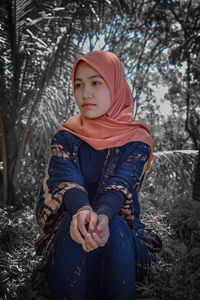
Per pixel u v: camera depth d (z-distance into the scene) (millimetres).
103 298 1390
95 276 1391
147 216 2439
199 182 2670
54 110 3727
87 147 1662
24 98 3316
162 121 5191
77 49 3539
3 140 3203
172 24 4750
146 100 5094
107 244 1355
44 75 3199
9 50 3061
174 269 1707
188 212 2430
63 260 1321
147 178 3562
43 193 1598
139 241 1567
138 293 1626
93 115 1596
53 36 3469
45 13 3256
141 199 2832
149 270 1640
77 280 1311
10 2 2732
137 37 4805
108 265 1340
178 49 4184
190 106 4984
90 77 1573
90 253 1361
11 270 1775
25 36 3072
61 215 1521
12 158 3316
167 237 2121
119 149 1626
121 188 1445
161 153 3395
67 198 1399
